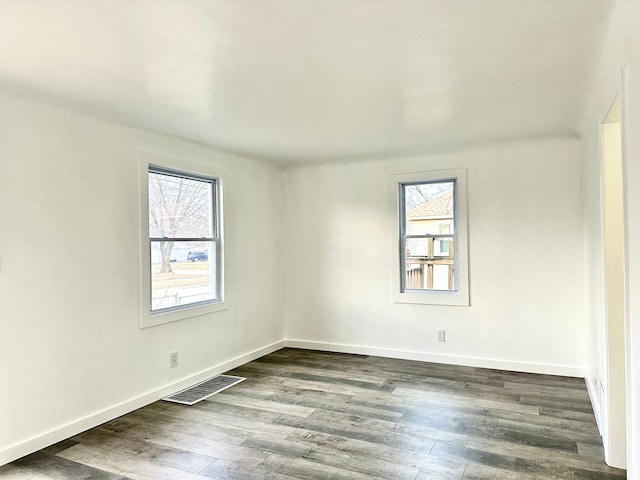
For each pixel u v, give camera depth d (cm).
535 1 178
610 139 257
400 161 490
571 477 240
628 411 191
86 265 316
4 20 186
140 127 356
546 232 426
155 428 312
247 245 488
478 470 249
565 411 333
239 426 314
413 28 200
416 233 491
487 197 448
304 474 247
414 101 304
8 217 271
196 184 429
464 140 421
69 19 186
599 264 288
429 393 376
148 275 364
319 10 181
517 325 438
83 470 255
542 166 426
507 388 386
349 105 311
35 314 284
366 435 296
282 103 304
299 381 414
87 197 318
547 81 268
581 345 415
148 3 174
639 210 165
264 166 522
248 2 175
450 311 467
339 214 523
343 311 523
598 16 191
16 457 269
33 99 284
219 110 317
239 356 471
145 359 361
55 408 293
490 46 220
